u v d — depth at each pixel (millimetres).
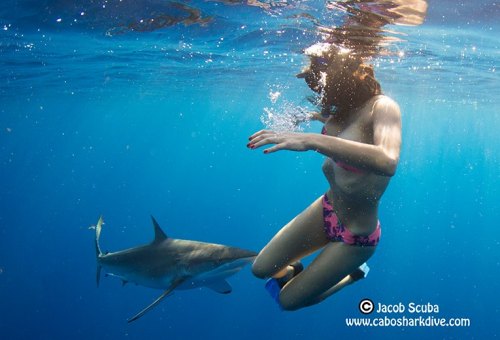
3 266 68375
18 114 40438
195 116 45719
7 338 31000
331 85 3973
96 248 9914
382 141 3326
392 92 23375
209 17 10203
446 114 34688
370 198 3918
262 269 4562
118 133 67375
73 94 29531
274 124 4535
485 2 7480
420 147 67688
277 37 11859
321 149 3088
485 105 28312
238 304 37000
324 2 8016
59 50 14852
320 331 29469
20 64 17500
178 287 9125
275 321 32906
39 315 35750
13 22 10930
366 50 11938
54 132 61656
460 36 10133
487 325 30641
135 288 38719
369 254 4230
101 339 30312
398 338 26328
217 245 8945
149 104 36469
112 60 16891
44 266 68000
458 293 47719
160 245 9172
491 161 82125
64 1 9156
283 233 4551
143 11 9805
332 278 4211
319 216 4375
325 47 4078
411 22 8859
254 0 8586
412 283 56406
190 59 16547
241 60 16219
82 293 41000
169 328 31531
